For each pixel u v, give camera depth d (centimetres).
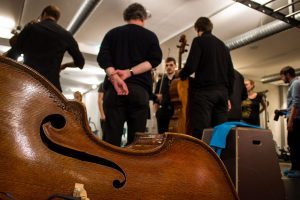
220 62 269
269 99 1091
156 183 78
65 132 71
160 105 385
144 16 218
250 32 609
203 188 86
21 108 66
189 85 303
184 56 807
